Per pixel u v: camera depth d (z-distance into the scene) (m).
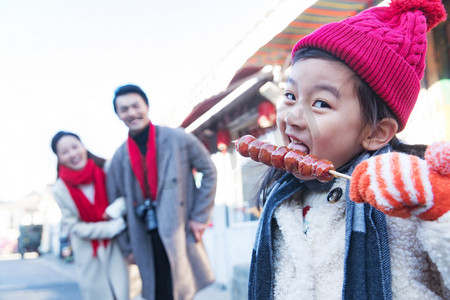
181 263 2.86
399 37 1.14
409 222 1.02
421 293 0.99
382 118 1.14
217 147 3.39
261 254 1.25
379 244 1.01
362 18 1.16
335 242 1.12
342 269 1.10
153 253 3.00
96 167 3.09
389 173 0.86
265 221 1.27
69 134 3.00
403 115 1.17
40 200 23.59
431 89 3.13
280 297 1.19
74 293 8.13
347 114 1.10
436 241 0.87
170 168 2.88
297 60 1.17
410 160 0.87
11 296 8.09
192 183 3.04
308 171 1.04
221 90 3.72
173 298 2.92
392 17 1.21
